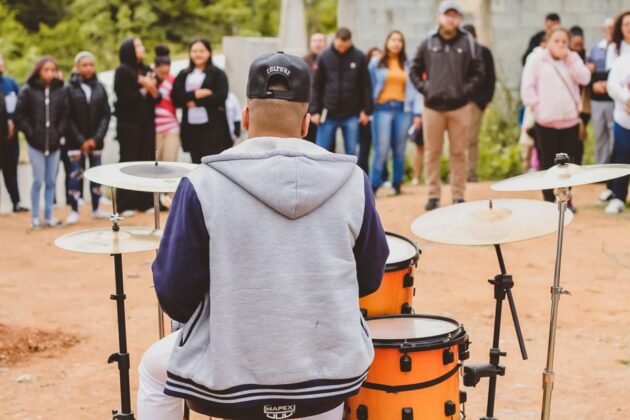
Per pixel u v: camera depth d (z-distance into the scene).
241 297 3.11
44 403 5.67
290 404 3.15
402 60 12.56
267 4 29.81
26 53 26.30
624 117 10.32
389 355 3.78
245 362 3.12
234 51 15.71
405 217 11.02
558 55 10.34
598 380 5.88
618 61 10.34
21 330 7.01
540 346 6.62
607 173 4.07
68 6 28.86
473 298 7.93
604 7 15.68
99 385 5.99
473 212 4.36
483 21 15.48
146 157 11.77
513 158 14.52
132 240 4.38
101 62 26.72
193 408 3.32
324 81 11.98
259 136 3.30
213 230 3.10
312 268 3.14
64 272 9.19
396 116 12.62
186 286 3.16
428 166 11.16
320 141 12.12
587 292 8.02
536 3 15.69
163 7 28.48
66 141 11.55
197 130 11.60
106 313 7.67
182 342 3.22
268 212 3.12
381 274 3.41
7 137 11.95
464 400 4.14
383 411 3.82
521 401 5.54
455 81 10.66
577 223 10.54
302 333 3.13
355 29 16.97
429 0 16.44
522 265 8.98
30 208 13.27
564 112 10.38
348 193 3.23
